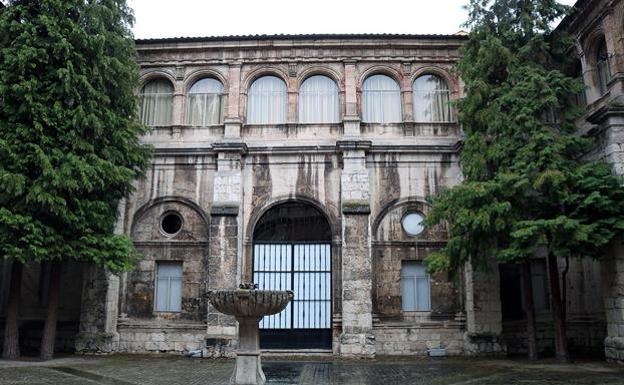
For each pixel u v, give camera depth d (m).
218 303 13.21
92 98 19.41
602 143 19.58
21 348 23.80
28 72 18.59
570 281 23.56
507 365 18.73
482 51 19.86
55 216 18.41
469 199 18.45
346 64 25.02
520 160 18.39
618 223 16.95
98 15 19.62
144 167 21.69
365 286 21.86
